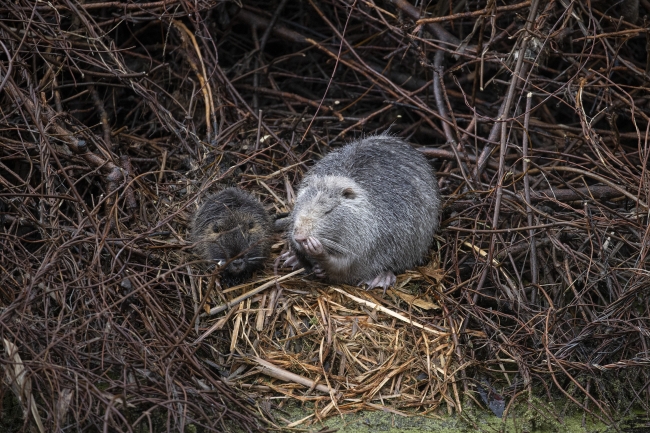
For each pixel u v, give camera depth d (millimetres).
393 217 8492
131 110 10500
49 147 8172
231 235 8117
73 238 7594
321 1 11609
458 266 8844
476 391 7832
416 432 7320
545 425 7562
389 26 10305
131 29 11266
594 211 9531
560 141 10680
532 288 8758
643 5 11094
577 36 11234
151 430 6410
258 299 8219
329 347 7867
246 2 11875
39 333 6891
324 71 11992
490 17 10086
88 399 6492
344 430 7262
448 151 10117
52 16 10109
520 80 9898
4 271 7453
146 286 7480
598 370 7902
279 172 9648
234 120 10617
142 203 8969
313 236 8000
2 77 8914
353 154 8961
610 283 8539
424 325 8172
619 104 10266
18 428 6867
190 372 7211
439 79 10477
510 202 9273
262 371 7656
